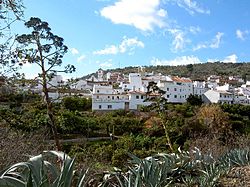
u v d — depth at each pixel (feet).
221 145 40.34
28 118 39.04
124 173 15.97
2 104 32.14
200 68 536.83
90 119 130.93
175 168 20.42
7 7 21.49
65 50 56.54
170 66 542.57
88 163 19.52
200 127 96.78
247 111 161.17
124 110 198.18
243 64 546.26
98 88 253.65
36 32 52.11
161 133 102.63
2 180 8.20
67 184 8.62
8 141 18.37
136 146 84.07
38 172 9.27
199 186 18.71
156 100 75.15
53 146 26.73
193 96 247.70
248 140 42.14
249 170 22.50
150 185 14.42
